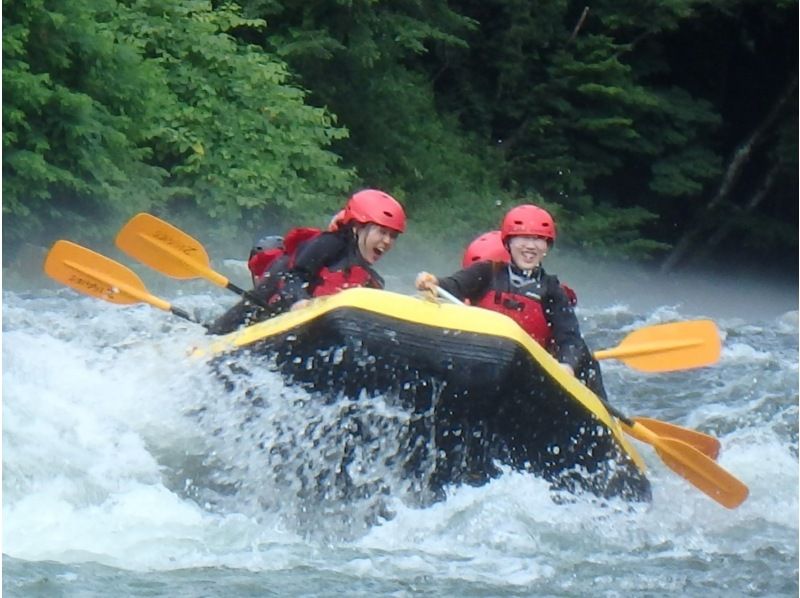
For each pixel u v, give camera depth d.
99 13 45.41
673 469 19.94
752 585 16.08
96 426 18.80
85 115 39.31
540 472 18.61
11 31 37.50
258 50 50.50
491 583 15.71
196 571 15.55
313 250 19.81
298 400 18.17
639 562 16.81
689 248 68.62
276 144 47.50
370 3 51.16
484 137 62.66
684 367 21.73
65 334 27.39
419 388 17.69
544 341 20.20
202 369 19.00
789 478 21.92
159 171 43.91
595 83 62.62
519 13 61.91
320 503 18.16
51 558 15.60
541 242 20.02
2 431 18.00
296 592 15.03
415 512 17.95
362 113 54.88
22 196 38.66
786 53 67.50
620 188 66.38
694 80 68.06
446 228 56.12
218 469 18.56
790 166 68.00
